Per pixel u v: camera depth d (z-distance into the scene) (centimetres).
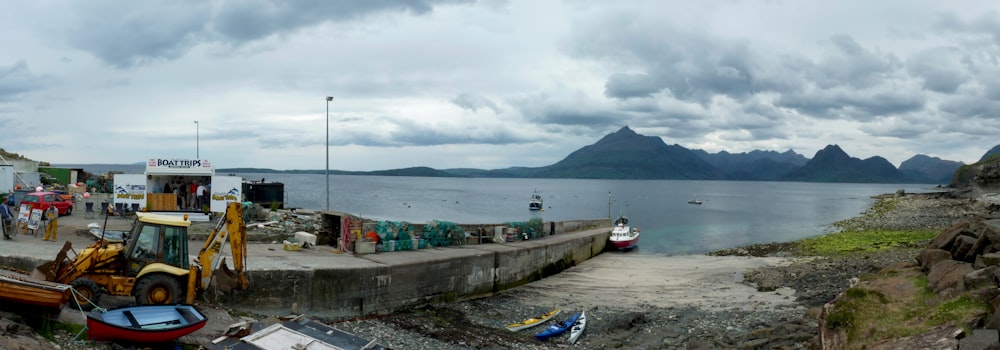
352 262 2686
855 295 1709
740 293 3359
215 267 1920
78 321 1598
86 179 6022
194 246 2806
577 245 4569
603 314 2806
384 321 2483
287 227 3538
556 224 5197
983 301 1425
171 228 1819
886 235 5847
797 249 5362
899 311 1598
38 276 1672
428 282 2880
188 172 3644
